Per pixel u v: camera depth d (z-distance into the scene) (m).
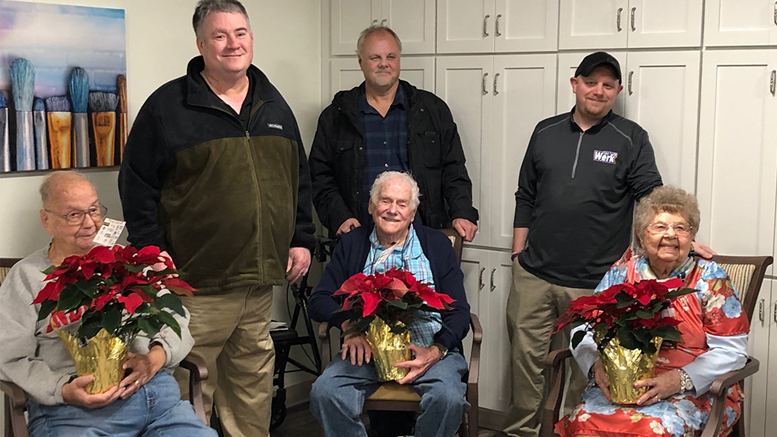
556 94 3.23
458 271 2.81
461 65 3.48
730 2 2.84
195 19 2.60
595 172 2.95
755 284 2.53
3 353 2.16
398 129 3.38
